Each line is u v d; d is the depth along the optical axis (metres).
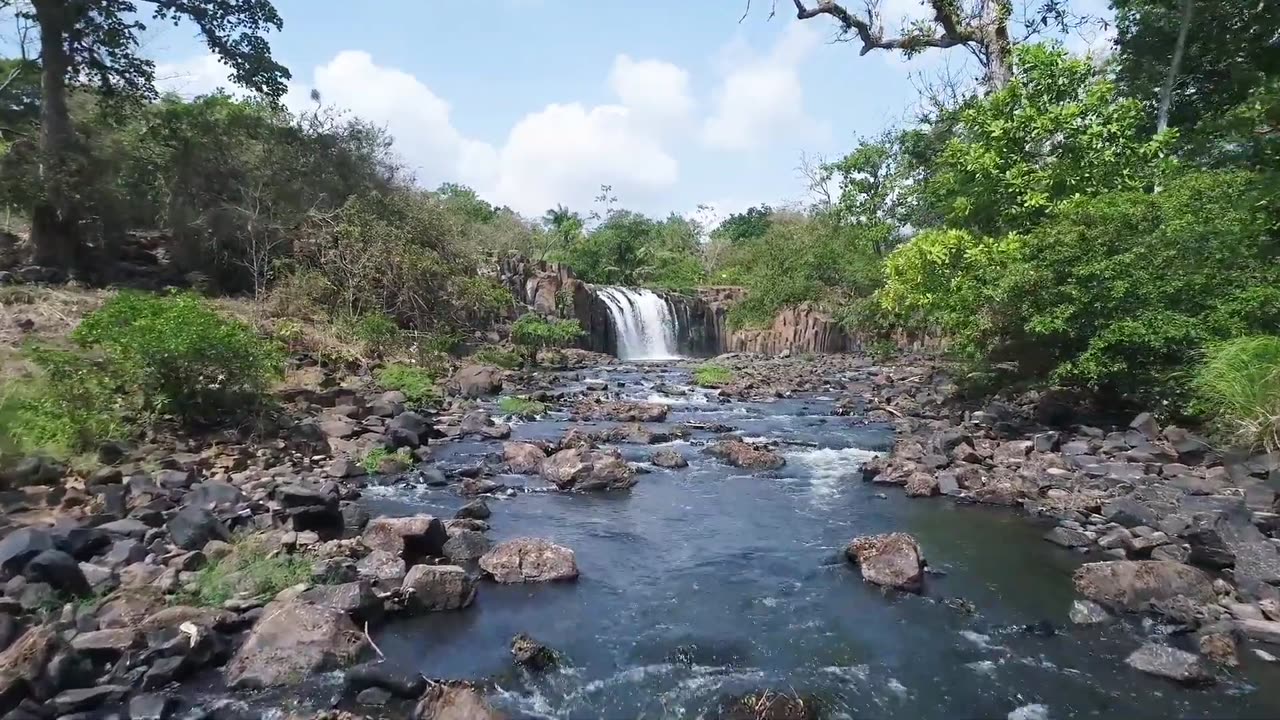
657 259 58.19
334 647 6.20
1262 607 7.15
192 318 12.59
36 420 10.45
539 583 8.29
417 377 19.23
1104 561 8.63
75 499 9.00
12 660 5.40
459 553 8.55
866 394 23.20
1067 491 11.24
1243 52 23.66
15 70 25.45
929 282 18.00
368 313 23.38
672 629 7.27
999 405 17.34
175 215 23.62
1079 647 6.88
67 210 20.98
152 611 6.52
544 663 6.49
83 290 19.48
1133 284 13.49
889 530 10.16
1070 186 17.30
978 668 6.52
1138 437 13.38
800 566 8.92
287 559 7.59
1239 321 12.98
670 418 18.77
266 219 24.00
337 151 28.25
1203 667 6.30
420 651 6.62
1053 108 17.62
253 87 26.55
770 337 41.38
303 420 14.30
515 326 30.05
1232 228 13.55
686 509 11.12
